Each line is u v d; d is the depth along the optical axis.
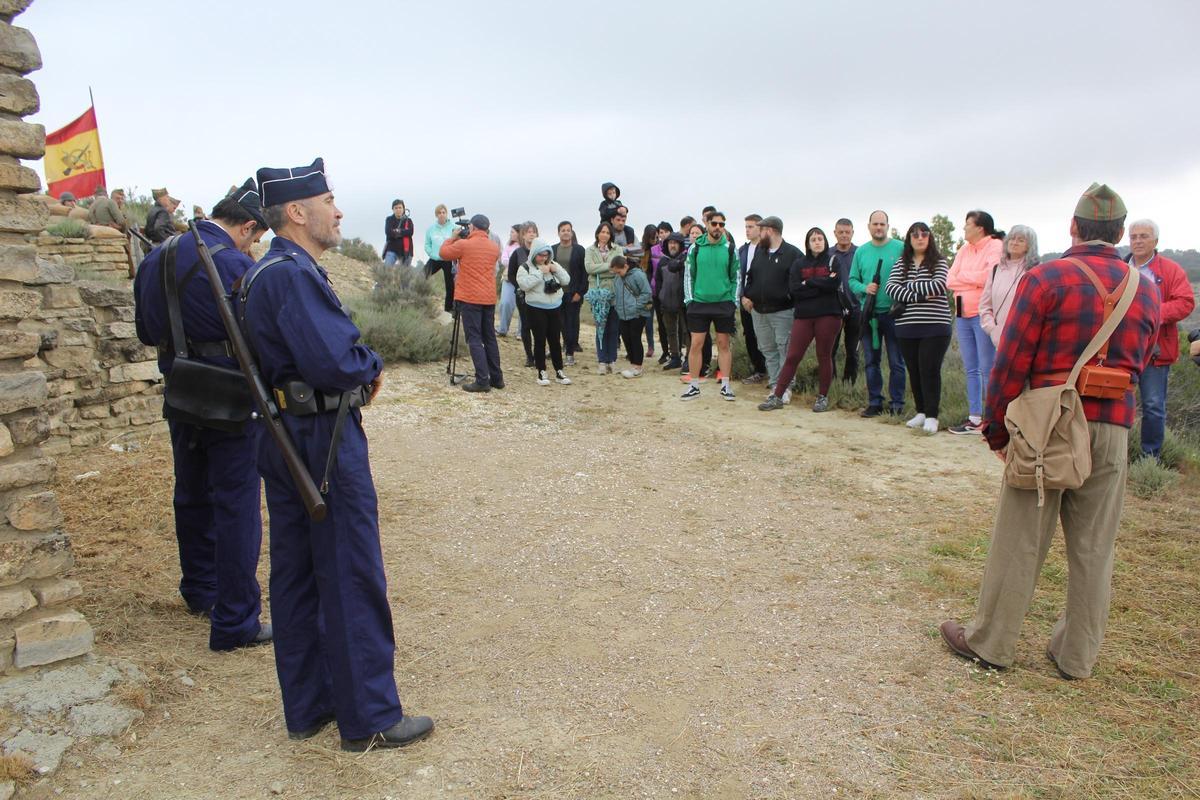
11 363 3.24
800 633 4.03
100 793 2.79
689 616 4.24
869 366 8.57
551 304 10.23
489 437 7.86
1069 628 3.53
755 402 9.48
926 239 7.61
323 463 2.93
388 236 15.36
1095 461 3.39
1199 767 2.94
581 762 3.00
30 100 3.31
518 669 3.71
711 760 3.02
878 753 3.05
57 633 3.29
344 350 2.83
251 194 3.92
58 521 3.33
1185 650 3.78
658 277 11.73
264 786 2.85
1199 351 5.14
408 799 2.79
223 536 3.74
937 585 4.51
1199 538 5.16
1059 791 2.81
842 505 5.90
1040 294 3.39
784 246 9.29
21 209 3.27
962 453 7.18
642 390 10.28
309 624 3.11
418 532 5.44
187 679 3.54
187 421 3.61
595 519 5.69
